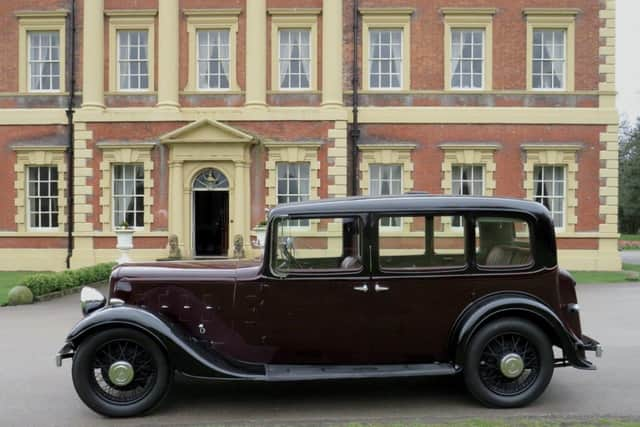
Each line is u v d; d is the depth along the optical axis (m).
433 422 4.85
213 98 18.67
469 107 18.56
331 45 18.22
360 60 18.83
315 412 5.22
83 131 18.19
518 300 5.22
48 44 19.20
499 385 5.30
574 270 18.09
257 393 5.84
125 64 18.98
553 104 18.59
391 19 18.73
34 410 5.34
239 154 17.75
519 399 5.23
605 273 17.23
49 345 8.08
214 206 18.44
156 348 5.09
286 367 5.32
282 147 18.06
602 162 18.34
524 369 5.28
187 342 5.09
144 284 5.50
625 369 6.71
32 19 18.94
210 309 5.42
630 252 34.75
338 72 18.31
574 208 18.34
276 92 18.61
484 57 18.75
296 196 18.42
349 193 18.53
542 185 18.66
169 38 18.23
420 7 18.73
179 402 5.55
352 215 5.36
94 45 18.38
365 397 5.68
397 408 5.32
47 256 18.56
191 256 17.91
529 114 18.39
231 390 5.94
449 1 18.73
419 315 5.33
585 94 18.53
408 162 18.53
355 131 18.53
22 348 7.91
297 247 5.39
